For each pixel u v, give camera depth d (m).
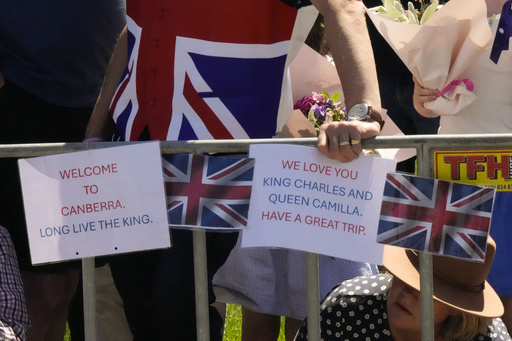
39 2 9.01
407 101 11.68
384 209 5.82
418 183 5.80
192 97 7.18
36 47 9.02
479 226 5.75
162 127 7.24
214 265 7.63
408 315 7.18
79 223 6.13
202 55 7.16
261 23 7.11
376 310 7.49
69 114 9.30
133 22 7.52
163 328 7.33
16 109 9.08
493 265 8.62
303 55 10.16
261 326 10.72
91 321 6.25
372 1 12.16
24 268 9.02
